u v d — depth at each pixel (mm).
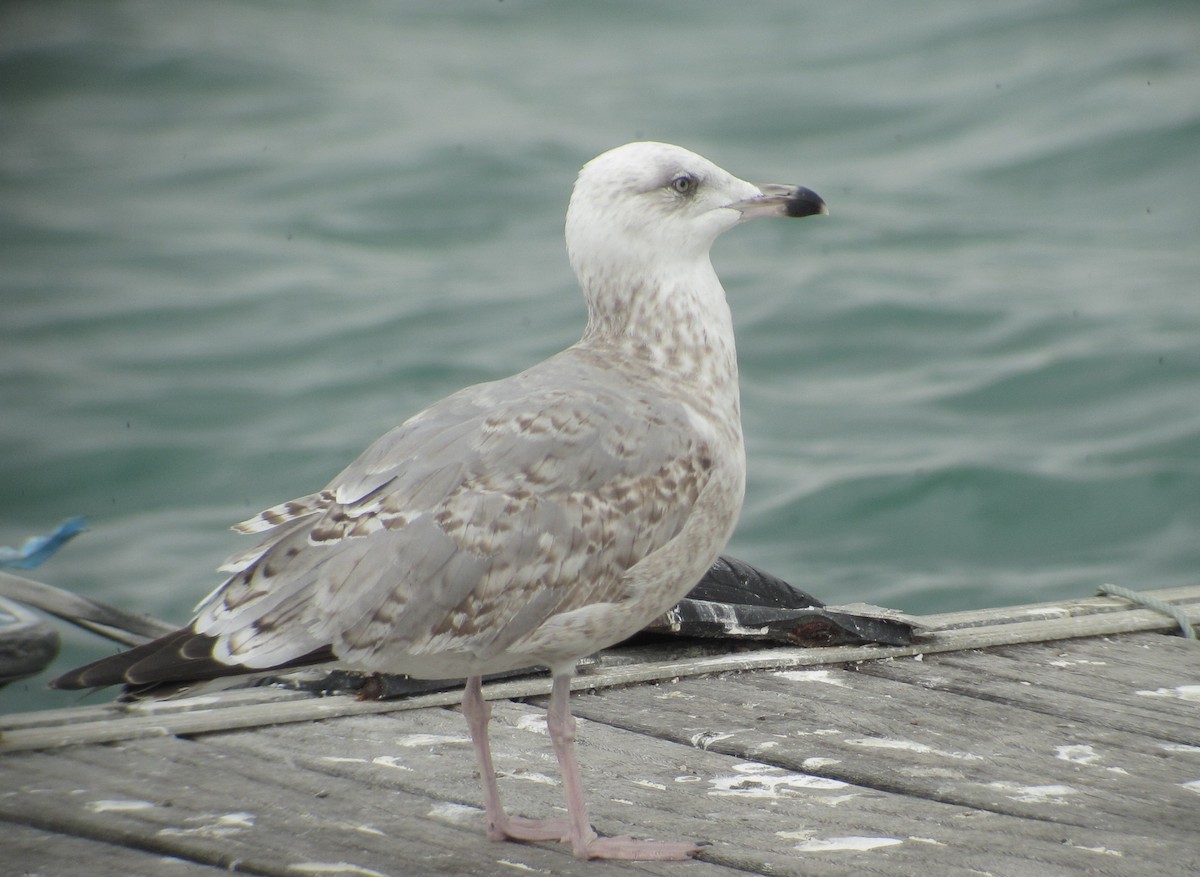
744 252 23141
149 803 6039
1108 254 22297
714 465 5863
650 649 8008
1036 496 15953
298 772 6402
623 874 5422
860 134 27859
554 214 25328
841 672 7633
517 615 5457
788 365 19438
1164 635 8297
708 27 36062
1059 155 25484
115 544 15812
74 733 6711
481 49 35469
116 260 23906
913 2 34844
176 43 35312
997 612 8562
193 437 18234
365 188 26312
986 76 29469
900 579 14609
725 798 6109
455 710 7188
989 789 6117
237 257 23922
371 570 5328
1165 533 15297
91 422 18641
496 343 20578
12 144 29578
